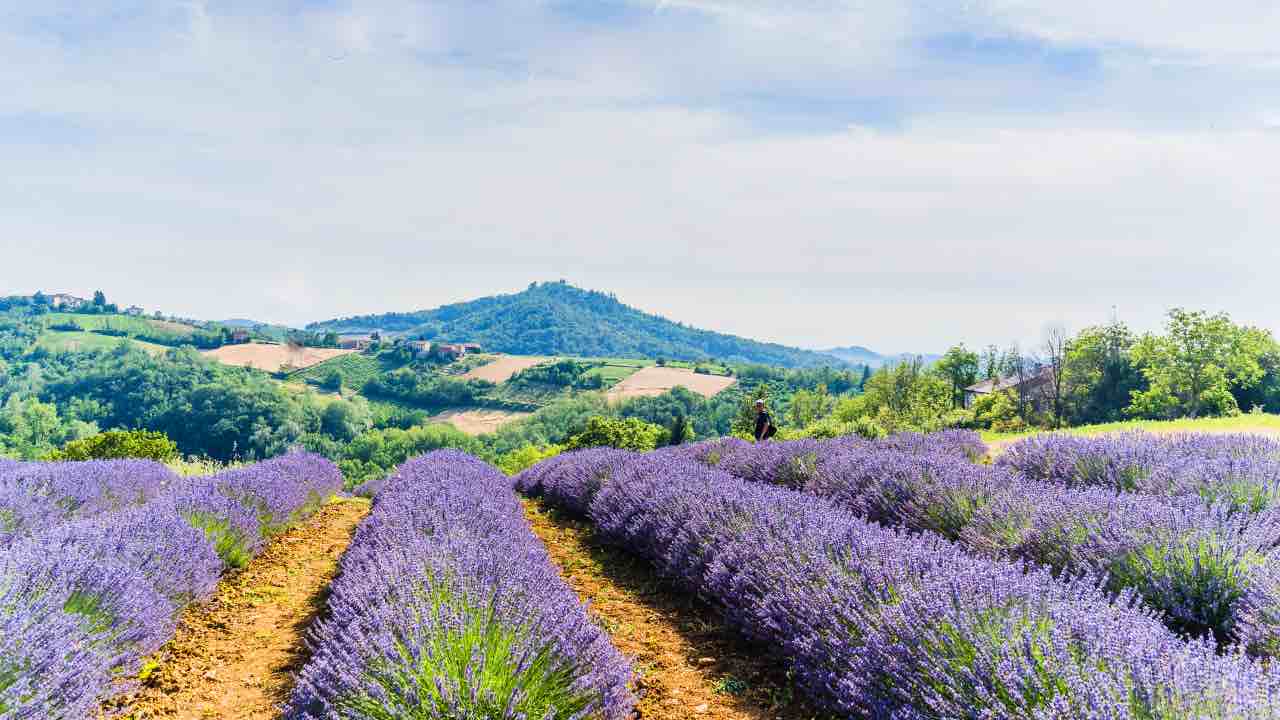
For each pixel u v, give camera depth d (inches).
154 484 397.4
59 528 208.1
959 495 261.0
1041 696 108.1
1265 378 2022.6
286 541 356.2
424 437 5497.1
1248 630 144.4
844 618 152.6
